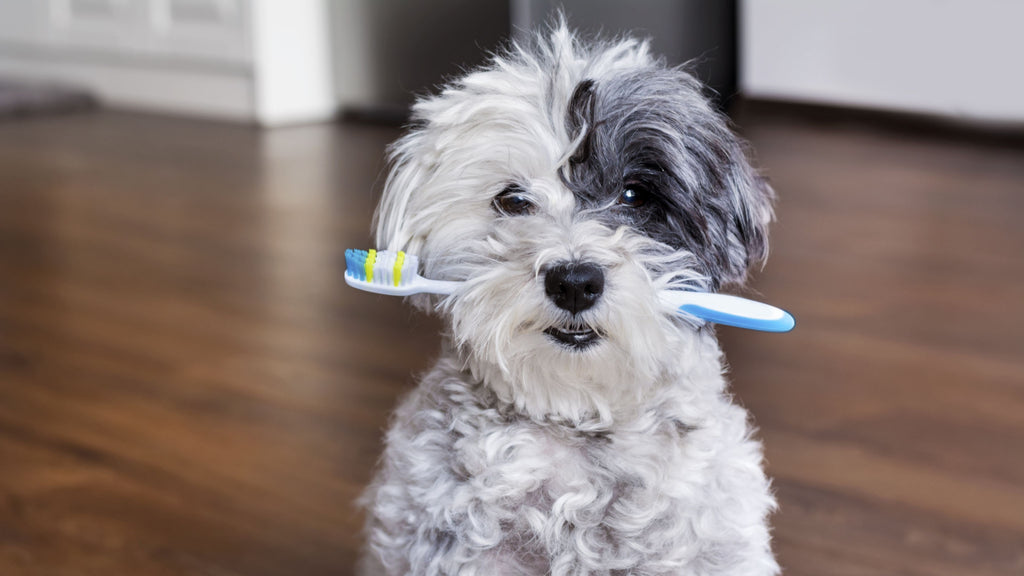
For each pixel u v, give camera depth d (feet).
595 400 4.22
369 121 17.79
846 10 16.85
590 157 4.31
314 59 17.94
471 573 4.12
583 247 4.00
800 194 12.94
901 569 5.90
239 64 17.74
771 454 7.07
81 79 20.04
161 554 6.12
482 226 4.39
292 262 10.94
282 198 13.23
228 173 14.52
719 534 4.16
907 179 13.62
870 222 11.86
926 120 16.62
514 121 4.36
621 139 4.33
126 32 18.99
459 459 4.22
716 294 4.21
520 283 3.98
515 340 4.07
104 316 9.66
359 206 12.80
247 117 17.98
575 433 4.25
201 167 14.90
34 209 12.98
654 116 4.37
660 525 4.12
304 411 7.79
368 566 4.99
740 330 9.12
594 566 4.10
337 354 8.76
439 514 4.17
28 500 6.66
